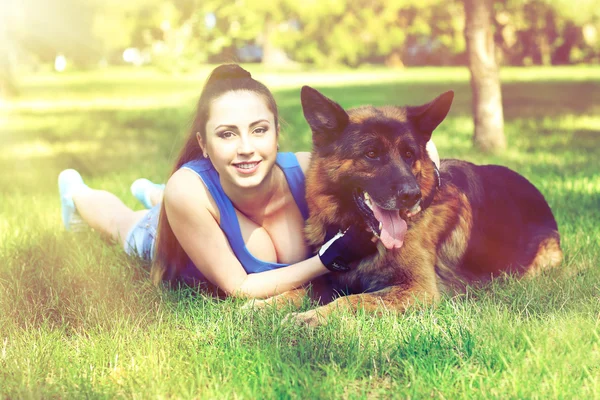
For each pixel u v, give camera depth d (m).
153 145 12.40
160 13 24.55
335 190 4.09
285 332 3.38
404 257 3.98
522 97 20.45
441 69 46.38
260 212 4.07
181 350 3.19
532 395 2.67
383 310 3.71
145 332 3.39
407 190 3.71
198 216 3.89
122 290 4.04
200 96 4.04
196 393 2.80
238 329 3.44
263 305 3.73
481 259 4.51
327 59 49.50
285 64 54.03
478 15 9.95
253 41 60.56
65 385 2.86
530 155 9.49
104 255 4.69
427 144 4.59
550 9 40.59
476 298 4.06
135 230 4.83
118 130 15.41
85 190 5.38
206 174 3.97
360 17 46.53
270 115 3.87
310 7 44.16
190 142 4.18
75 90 31.09
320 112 4.12
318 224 4.18
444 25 44.81
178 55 23.11
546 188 6.82
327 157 4.11
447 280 4.20
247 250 4.02
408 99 19.22
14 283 4.12
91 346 3.25
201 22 23.28
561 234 5.29
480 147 10.27
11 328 3.53
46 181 8.89
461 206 4.41
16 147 12.86
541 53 46.06
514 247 4.70
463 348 3.13
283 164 4.24
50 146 12.91
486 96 10.14
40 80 40.75
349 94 21.91
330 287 4.27
